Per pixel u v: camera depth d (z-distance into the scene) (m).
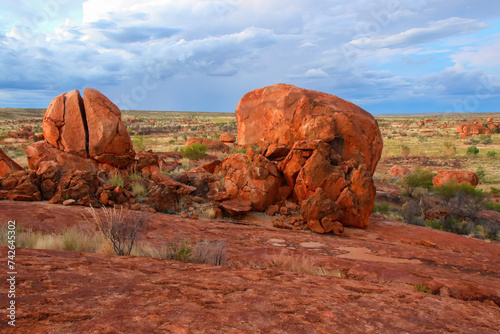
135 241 7.16
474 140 73.62
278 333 2.29
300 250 8.53
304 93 18.45
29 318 2.15
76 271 3.44
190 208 12.91
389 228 13.57
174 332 2.13
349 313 2.91
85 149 16.09
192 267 4.40
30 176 12.15
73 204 11.18
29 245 6.59
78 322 2.16
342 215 12.27
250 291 3.33
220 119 168.12
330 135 16.58
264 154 17.75
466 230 16.12
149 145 52.81
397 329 2.65
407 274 6.15
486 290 5.44
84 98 16.25
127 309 2.47
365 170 13.52
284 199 14.95
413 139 82.88
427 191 26.58
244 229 10.77
